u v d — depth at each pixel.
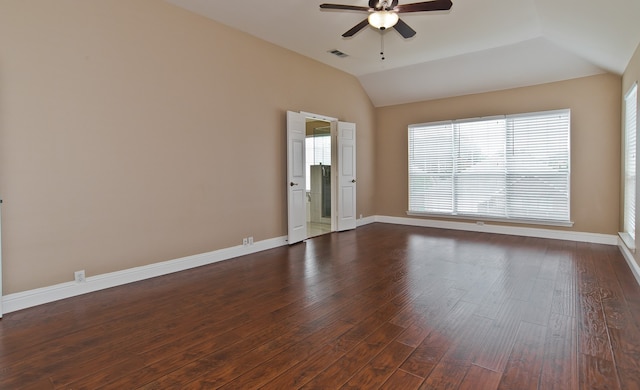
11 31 2.82
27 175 2.93
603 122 5.12
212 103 4.30
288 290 3.35
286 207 5.38
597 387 1.82
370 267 4.11
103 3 3.34
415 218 7.08
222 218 4.46
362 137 7.06
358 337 2.40
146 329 2.55
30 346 2.31
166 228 3.89
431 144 6.77
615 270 3.89
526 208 5.79
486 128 6.13
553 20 4.00
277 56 5.13
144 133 3.67
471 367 2.03
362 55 5.55
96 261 3.36
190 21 4.05
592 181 5.24
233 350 2.25
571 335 2.40
